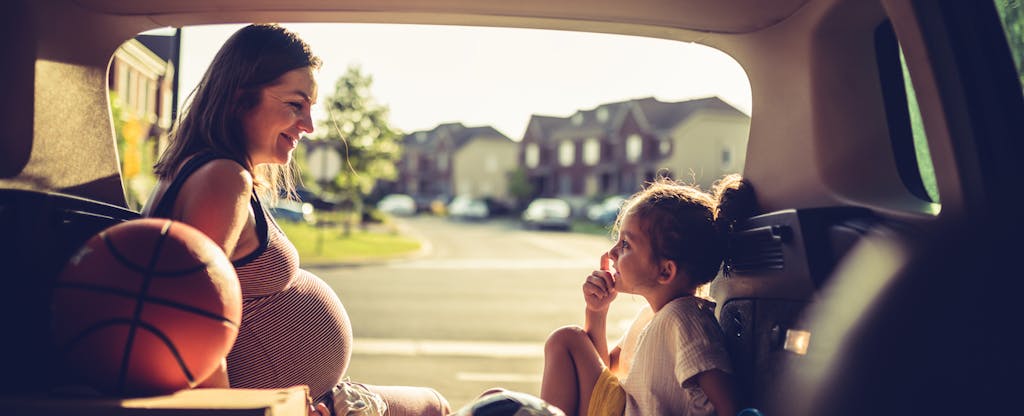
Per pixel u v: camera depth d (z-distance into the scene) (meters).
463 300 14.84
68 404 1.45
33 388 1.72
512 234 44.34
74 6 2.66
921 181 2.47
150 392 1.54
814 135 2.57
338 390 2.50
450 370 8.11
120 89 16.08
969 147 1.74
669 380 2.27
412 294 15.62
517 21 3.04
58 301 1.52
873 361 1.80
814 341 2.01
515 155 89.81
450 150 91.06
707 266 2.37
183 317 1.51
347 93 32.44
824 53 2.55
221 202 1.96
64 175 2.66
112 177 2.91
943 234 1.80
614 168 69.19
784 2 2.60
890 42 2.55
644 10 2.85
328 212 45.97
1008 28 1.78
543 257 28.25
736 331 2.56
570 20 3.00
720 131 61.69
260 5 2.82
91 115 2.81
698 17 2.86
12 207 1.89
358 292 15.76
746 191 2.93
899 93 2.54
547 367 2.57
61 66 2.64
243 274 2.15
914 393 1.70
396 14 2.96
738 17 2.80
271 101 2.20
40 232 1.95
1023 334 1.56
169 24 2.95
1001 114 1.73
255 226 2.13
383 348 9.44
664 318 2.29
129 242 1.54
